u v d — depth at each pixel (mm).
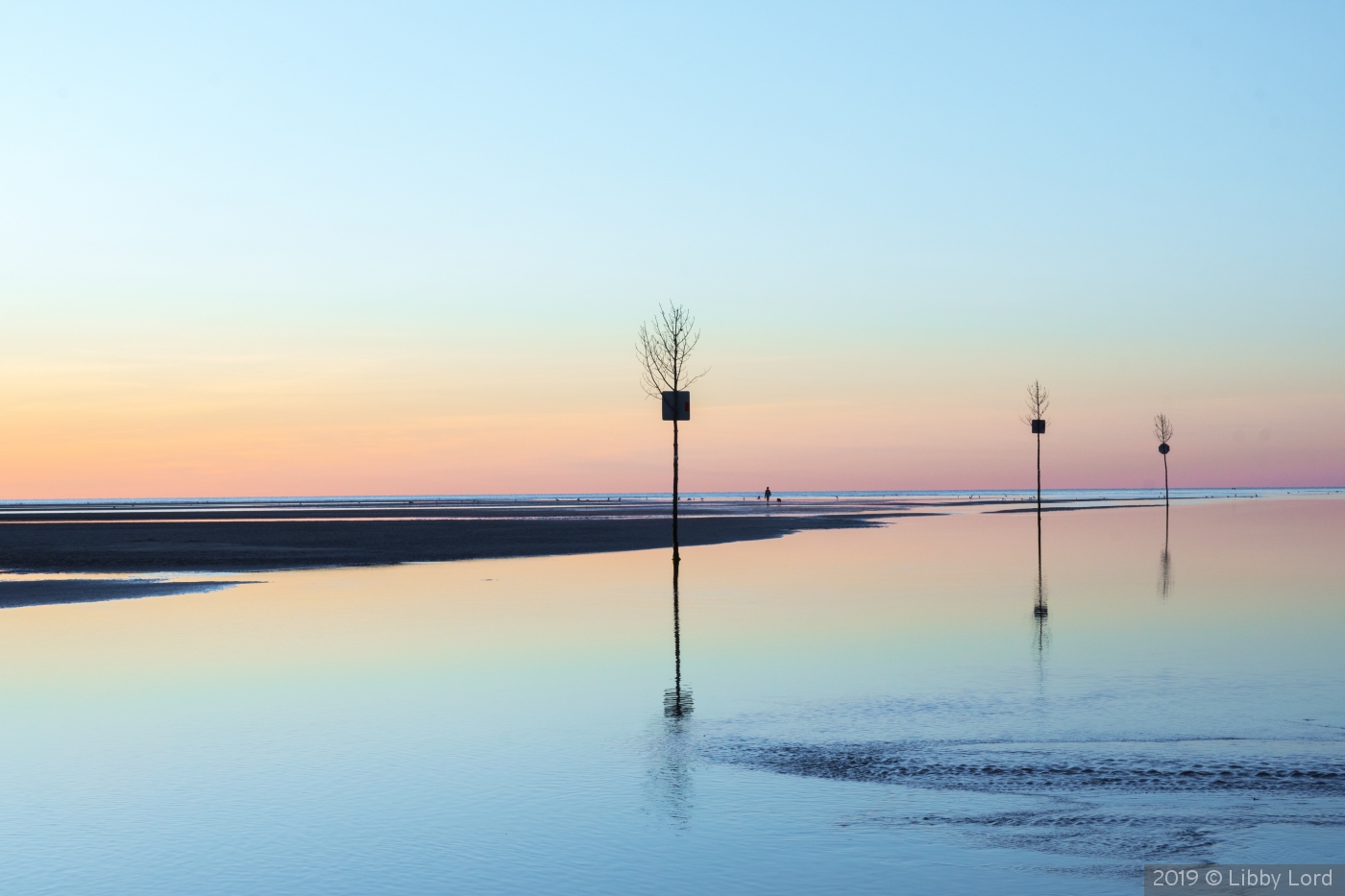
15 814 9141
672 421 41250
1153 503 116875
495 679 15414
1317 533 52438
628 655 17516
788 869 7711
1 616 23109
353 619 22234
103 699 14094
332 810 9203
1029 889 7312
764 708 13289
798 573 32625
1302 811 8945
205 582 30859
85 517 101312
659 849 8148
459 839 8398
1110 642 18453
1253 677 15055
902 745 11289
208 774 10391
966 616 22156
